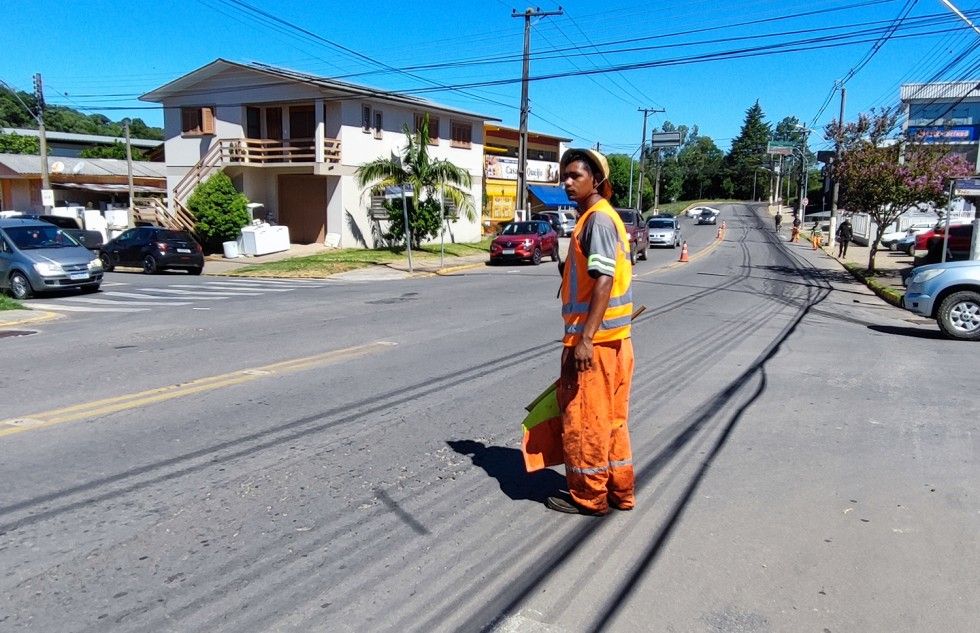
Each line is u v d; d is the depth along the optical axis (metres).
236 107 30.97
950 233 21.39
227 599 3.24
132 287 19.45
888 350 10.20
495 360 8.82
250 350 9.44
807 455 5.32
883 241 37.28
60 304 15.52
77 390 7.18
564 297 3.98
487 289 18.69
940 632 3.04
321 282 21.59
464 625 3.06
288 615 3.12
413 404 6.68
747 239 49.03
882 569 3.57
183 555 3.65
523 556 3.68
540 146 60.44
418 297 16.62
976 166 21.05
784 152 84.38
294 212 32.22
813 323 13.32
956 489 4.63
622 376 4.02
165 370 8.15
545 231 29.19
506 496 4.48
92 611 3.13
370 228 31.83
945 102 43.38
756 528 4.04
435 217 30.89
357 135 30.66
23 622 3.04
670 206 107.50
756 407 6.75
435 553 3.71
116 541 3.80
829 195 76.19
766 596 3.31
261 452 5.25
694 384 7.75
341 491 4.52
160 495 4.42
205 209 29.11
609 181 3.90
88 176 41.44
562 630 3.04
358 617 3.11
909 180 21.66
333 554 3.68
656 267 26.83
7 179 42.06
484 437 5.69
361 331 11.17
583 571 3.54
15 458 5.09
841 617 3.14
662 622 3.10
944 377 8.22
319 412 6.35
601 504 4.14
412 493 4.50
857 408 6.72
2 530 3.92
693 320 13.00
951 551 3.77
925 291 11.69
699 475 4.90
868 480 4.80
